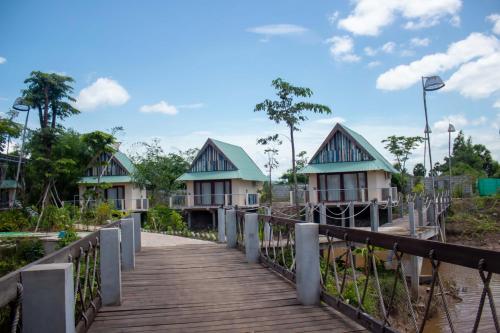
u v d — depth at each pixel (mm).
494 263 2822
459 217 26297
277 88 15883
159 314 5395
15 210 23094
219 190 29344
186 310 5551
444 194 25031
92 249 5520
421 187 32594
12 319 2852
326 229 5594
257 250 8844
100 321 5141
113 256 5836
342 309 5199
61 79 29188
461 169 42781
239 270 8039
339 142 25359
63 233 16438
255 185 34188
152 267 8438
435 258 3426
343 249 13672
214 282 7098
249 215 8859
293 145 16406
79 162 28734
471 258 3037
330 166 25062
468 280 15242
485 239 23688
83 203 25141
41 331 3008
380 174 25516
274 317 5176
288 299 5953
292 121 15938
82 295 4773
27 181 27297
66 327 3072
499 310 11312
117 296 5797
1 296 2551
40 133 26422
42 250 16328
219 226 12625
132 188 31938
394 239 4043
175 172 35000
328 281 10242
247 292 6398
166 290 6609
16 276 2863
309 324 4887
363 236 4664
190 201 28875
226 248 10867
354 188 24375
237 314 5336
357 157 24750
